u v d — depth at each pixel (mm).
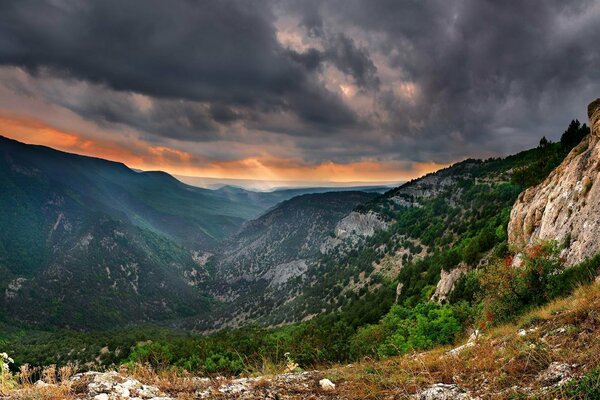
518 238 39500
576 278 16344
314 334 77000
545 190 35719
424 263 108375
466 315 25797
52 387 6480
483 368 8344
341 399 7125
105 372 7727
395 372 8930
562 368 6816
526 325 11445
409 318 32438
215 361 53875
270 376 8617
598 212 20969
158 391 7098
